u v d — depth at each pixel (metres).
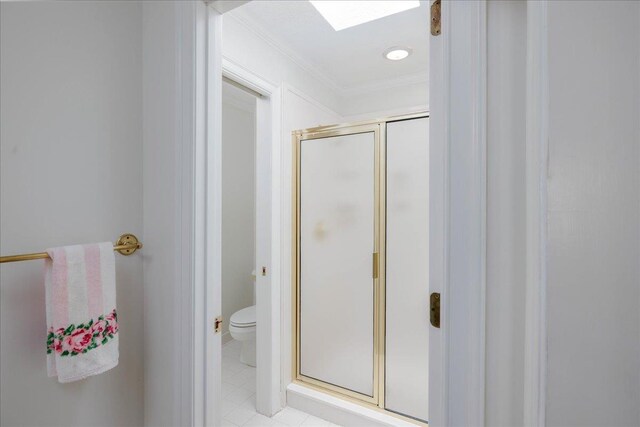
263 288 1.96
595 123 0.49
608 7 0.48
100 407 1.14
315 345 2.05
